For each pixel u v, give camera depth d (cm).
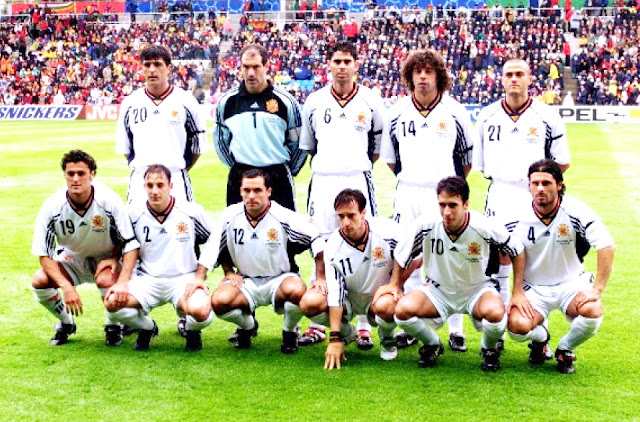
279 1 3916
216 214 1096
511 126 610
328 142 611
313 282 578
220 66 3522
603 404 458
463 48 3344
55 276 550
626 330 598
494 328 500
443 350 551
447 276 523
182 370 515
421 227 516
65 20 3844
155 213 565
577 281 527
